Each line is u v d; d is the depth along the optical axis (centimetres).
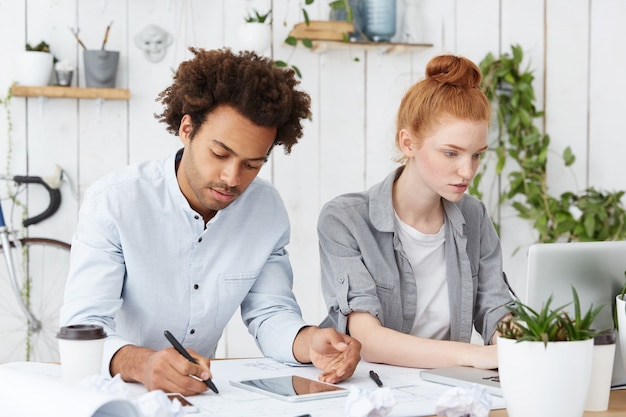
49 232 305
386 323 176
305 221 329
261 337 163
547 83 355
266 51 320
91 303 147
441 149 162
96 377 107
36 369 145
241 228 166
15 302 304
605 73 361
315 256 331
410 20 332
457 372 143
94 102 307
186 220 159
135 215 155
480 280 188
